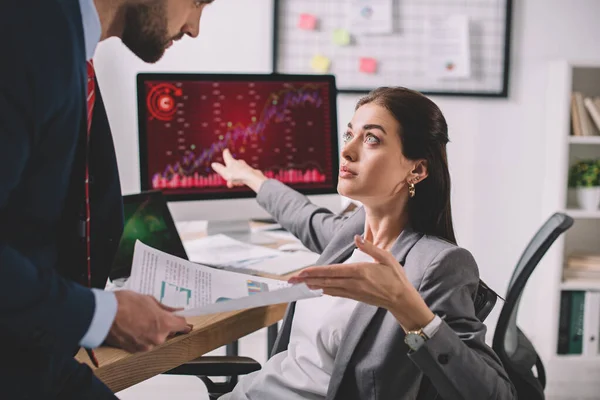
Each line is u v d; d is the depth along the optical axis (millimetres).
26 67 800
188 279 1286
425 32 3166
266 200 1838
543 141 3262
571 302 3039
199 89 1962
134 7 1023
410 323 1075
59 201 928
